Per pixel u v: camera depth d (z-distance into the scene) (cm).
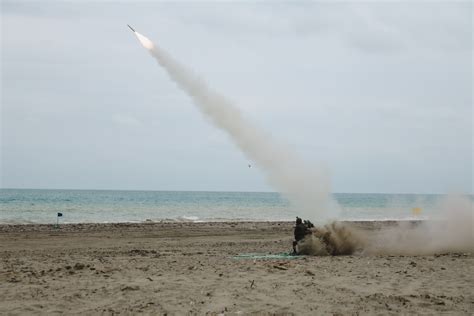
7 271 1596
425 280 1418
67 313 1066
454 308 1097
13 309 1098
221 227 4241
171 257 2042
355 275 1499
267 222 5156
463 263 1770
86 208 7944
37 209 7362
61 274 1532
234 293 1239
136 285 1334
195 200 13388
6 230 3766
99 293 1246
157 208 8481
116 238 3153
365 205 11619
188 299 1178
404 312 1062
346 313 1056
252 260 1934
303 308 1096
